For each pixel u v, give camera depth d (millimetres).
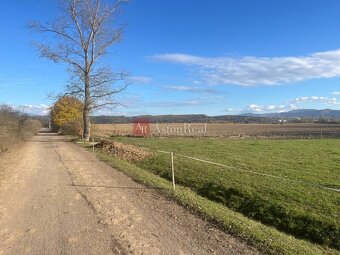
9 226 8938
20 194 12617
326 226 9711
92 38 43562
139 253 7184
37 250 7359
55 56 44188
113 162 22000
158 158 23328
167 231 8586
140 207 10844
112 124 86438
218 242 7875
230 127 91000
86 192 12977
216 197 13633
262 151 27781
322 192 12867
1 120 31500
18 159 24016
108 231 8539
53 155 27062
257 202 12164
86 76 44000
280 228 10367
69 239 7980
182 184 16156
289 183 14406
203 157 23766
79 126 59125
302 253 7574
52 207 10773
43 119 139250
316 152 26750
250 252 7328
